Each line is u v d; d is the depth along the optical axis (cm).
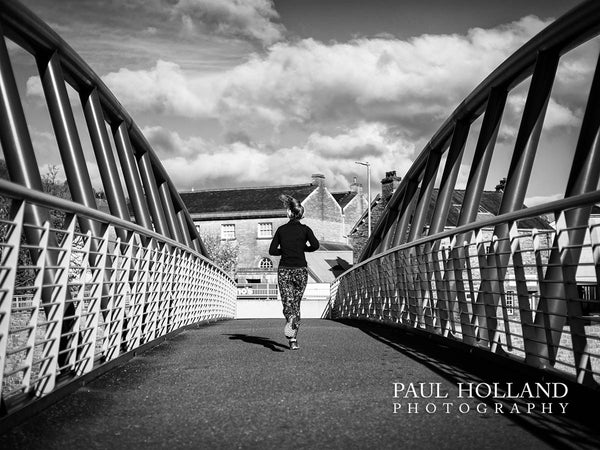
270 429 405
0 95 717
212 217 5319
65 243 493
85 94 1191
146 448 362
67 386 509
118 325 698
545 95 903
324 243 5328
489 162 1114
